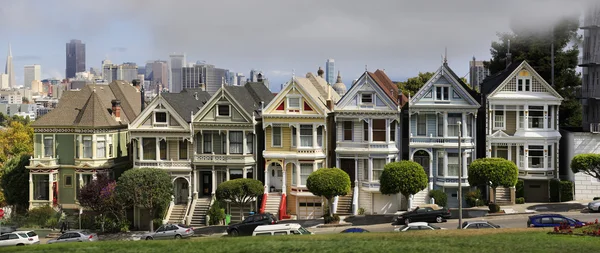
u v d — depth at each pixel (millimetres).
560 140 73750
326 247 43844
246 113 71625
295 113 71125
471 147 69500
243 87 80375
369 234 47906
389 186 65375
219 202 71062
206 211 71562
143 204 68938
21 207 80062
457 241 44031
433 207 63062
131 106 83500
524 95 69500
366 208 70688
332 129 73625
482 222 51781
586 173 65875
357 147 70562
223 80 72250
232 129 72312
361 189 70938
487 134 69938
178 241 47812
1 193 87938
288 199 72062
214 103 72562
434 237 45656
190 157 73312
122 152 79000
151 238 61469
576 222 50688
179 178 74188
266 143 72312
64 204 75750
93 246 47406
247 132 72375
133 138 73812
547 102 69312
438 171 70562
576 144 70000
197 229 66875
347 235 47844
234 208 72062
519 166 70250
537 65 89438
